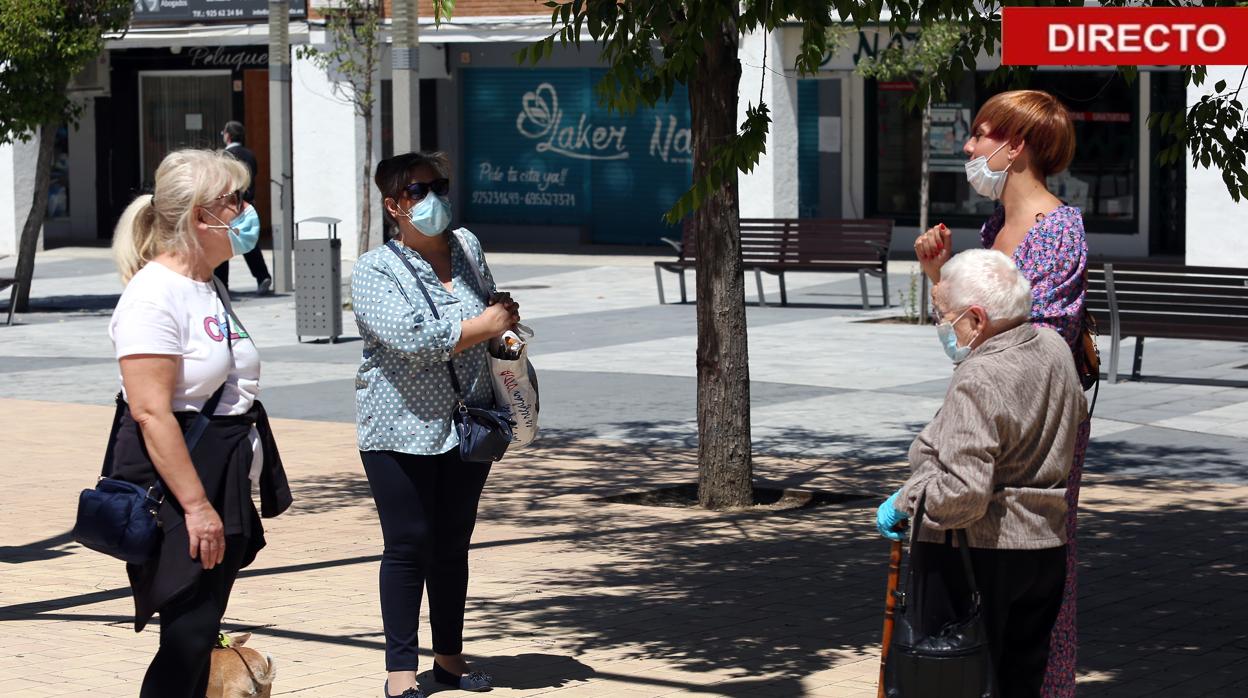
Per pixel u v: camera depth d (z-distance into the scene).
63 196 33.47
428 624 6.98
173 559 4.59
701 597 7.44
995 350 4.47
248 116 32.12
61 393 14.45
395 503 5.71
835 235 20.44
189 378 4.62
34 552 8.51
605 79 7.07
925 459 4.54
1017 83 8.28
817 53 7.29
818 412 12.91
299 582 7.76
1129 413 12.70
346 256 28.98
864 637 6.73
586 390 14.13
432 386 5.70
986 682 4.49
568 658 6.41
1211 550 8.31
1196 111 7.94
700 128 9.30
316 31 28.62
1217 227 22.02
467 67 31.47
